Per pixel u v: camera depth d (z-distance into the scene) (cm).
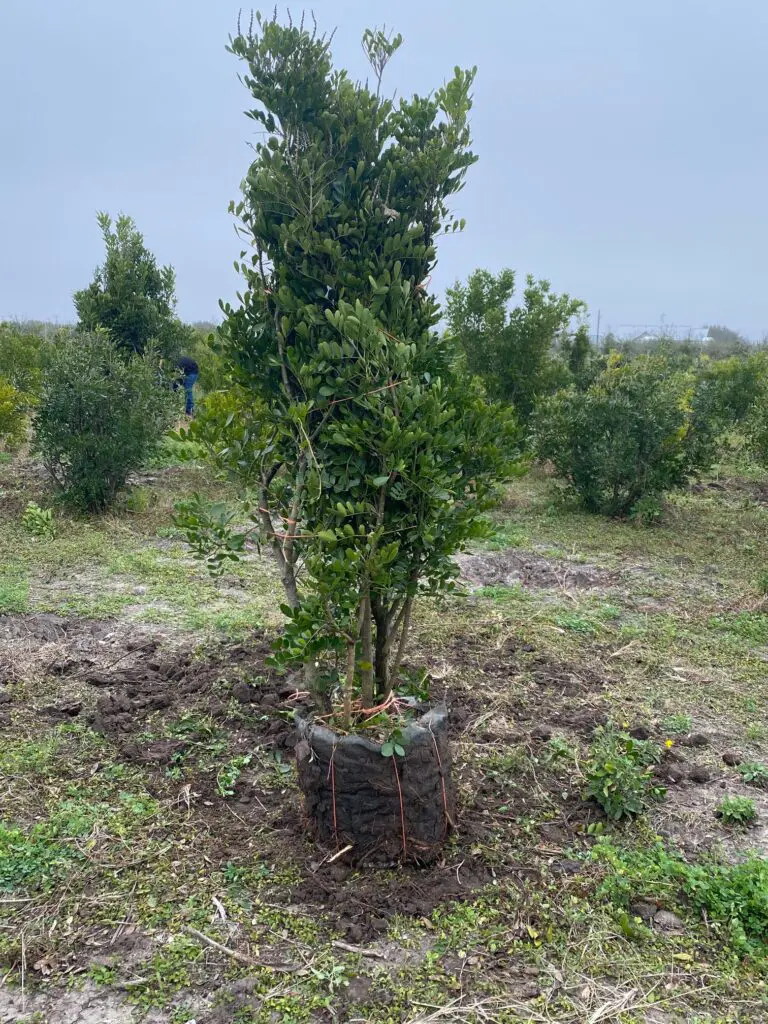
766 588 707
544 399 1132
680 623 637
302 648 311
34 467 1208
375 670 356
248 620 593
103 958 277
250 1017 255
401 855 321
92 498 937
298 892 308
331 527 321
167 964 274
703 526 997
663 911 307
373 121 330
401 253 327
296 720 346
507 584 734
